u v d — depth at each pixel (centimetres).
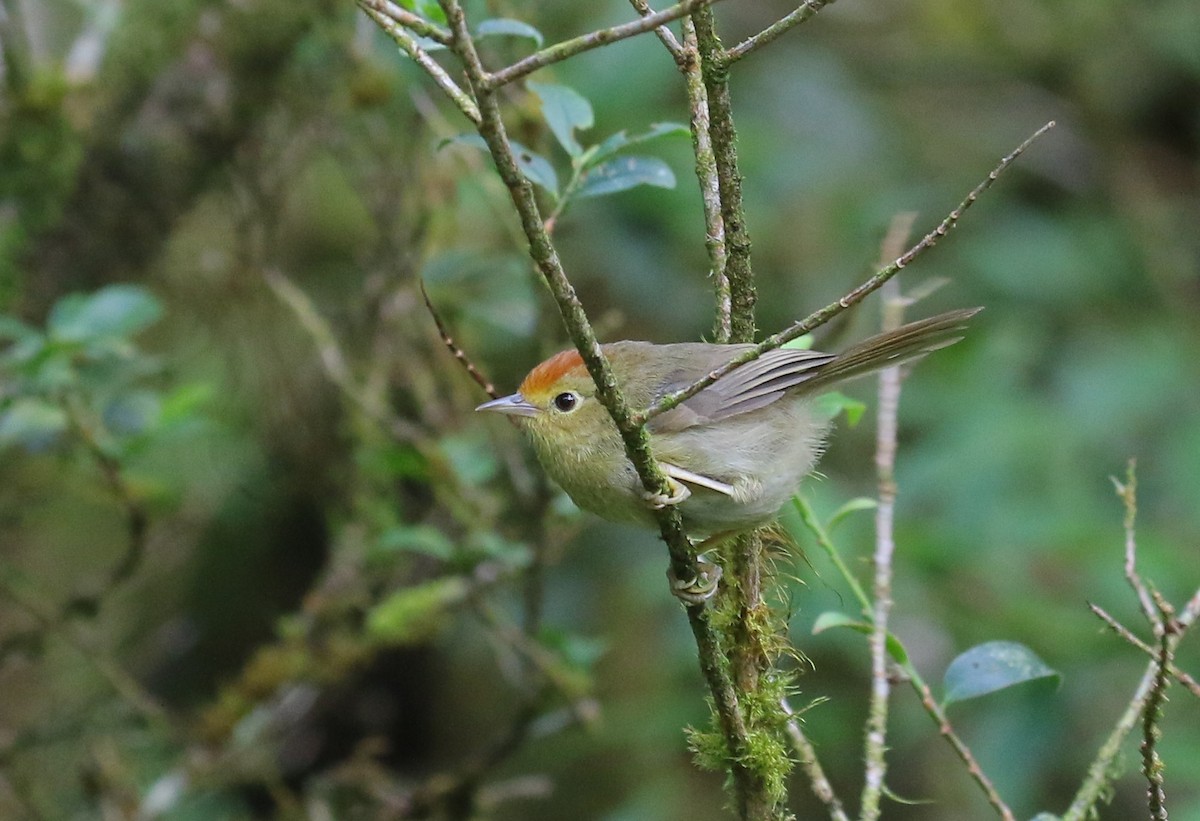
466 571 912
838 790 1246
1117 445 1280
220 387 1252
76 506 1312
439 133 931
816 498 1082
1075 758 1073
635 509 688
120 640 1346
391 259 1002
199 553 1398
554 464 699
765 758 581
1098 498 1227
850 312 800
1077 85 1644
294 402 1098
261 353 1163
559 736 1306
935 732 1138
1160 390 1317
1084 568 1117
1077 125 1625
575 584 1320
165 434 863
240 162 1079
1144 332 1413
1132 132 1639
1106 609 1082
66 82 1046
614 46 1223
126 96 1069
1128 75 1644
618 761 1344
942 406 1271
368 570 1007
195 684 1382
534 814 1336
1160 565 1102
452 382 984
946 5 1680
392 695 1430
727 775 609
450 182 991
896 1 1680
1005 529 1152
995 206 1511
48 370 804
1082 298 1450
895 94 1630
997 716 1083
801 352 700
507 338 1190
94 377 848
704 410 668
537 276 845
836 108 1485
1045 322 1424
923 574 1130
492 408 697
